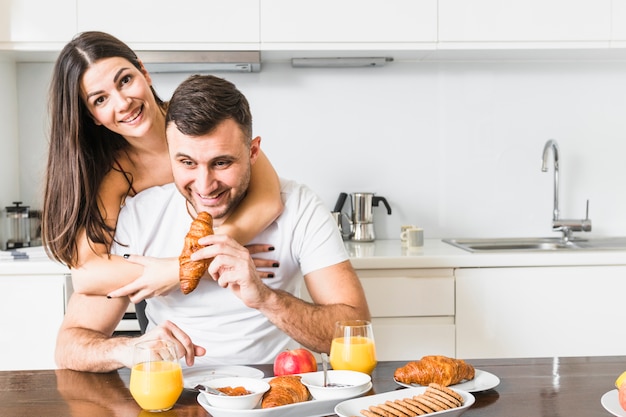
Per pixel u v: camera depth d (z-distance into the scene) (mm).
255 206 1696
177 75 3162
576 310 2682
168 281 1641
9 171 3078
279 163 3230
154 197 1801
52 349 2615
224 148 1460
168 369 1188
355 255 2688
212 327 1727
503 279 2664
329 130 3227
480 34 2885
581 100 3262
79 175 1733
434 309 2656
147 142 1847
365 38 2861
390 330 2646
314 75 3205
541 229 3277
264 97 3203
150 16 2818
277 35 2848
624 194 3287
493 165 3270
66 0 2803
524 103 3254
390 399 1193
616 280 2682
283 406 1134
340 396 1228
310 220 1758
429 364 1284
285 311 1550
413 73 3225
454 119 3248
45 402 1243
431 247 2949
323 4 2848
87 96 1742
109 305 1708
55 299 2602
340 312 1638
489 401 1216
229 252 1448
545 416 1142
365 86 3221
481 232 3275
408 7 2863
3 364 2623
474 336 2668
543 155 3166
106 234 1773
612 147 3275
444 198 3270
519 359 1497
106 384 1362
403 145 3246
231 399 1146
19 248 2986
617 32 2898
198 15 2828
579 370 1406
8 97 3062
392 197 3264
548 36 2895
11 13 2799
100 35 1774
